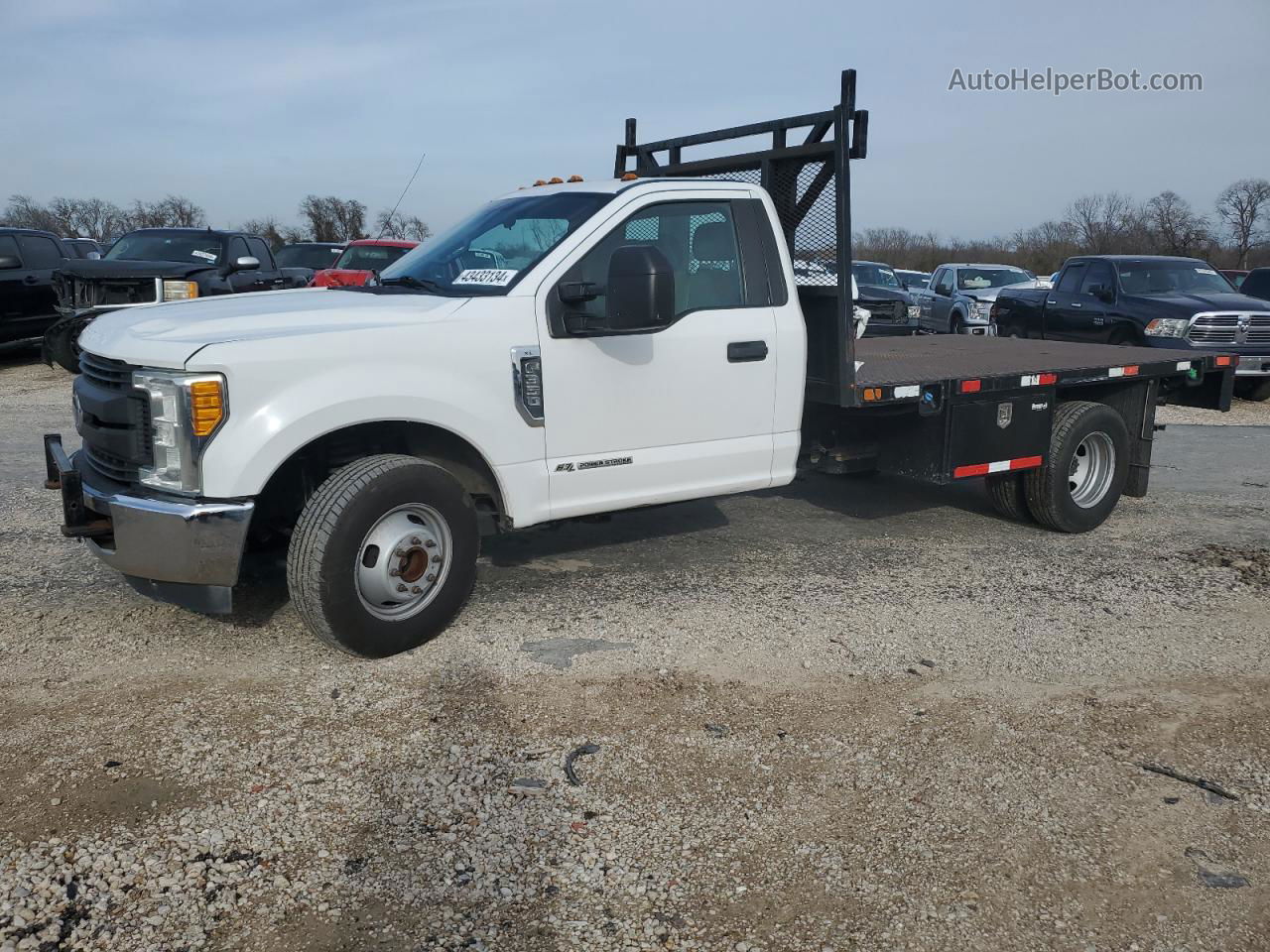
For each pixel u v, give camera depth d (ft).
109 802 10.75
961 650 15.44
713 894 9.57
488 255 16.49
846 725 12.91
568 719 12.87
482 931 8.98
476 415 14.88
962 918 9.33
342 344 13.78
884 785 11.49
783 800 11.15
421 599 14.84
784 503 24.61
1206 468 30.53
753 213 17.94
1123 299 46.14
